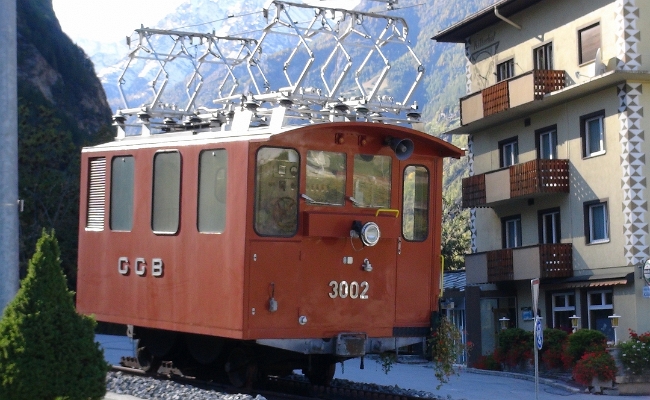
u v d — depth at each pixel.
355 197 12.80
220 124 14.05
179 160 13.20
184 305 12.82
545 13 31.17
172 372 15.34
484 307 34.31
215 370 14.54
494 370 25.39
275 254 12.09
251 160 11.98
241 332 11.78
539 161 29.77
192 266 12.73
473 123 33.78
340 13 14.61
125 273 14.09
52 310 8.51
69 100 51.62
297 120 13.23
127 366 17.23
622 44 27.30
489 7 32.28
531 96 29.80
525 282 31.66
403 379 20.14
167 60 16.31
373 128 12.81
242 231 11.91
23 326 8.38
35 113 40.25
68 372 8.49
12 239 10.05
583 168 29.09
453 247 51.88
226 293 12.09
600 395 18.70
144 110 15.29
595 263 28.38
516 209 32.91
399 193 13.23
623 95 27.14
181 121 15.44
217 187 12.47
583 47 29.36
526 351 24.44
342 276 12.63
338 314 12.56
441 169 13.75
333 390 13.73
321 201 12.51
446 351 13.27
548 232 31.31
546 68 31.34
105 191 14.73
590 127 29.06
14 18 10.25
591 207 28.88
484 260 33.09
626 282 26.47
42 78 49.53
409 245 13.30
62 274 8.75
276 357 13.56
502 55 33.75
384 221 12.96
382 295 12.99
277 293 12.08
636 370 18.95
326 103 13.60
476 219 35.72
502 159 33.97
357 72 14.60
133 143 14.27
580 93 28.77
